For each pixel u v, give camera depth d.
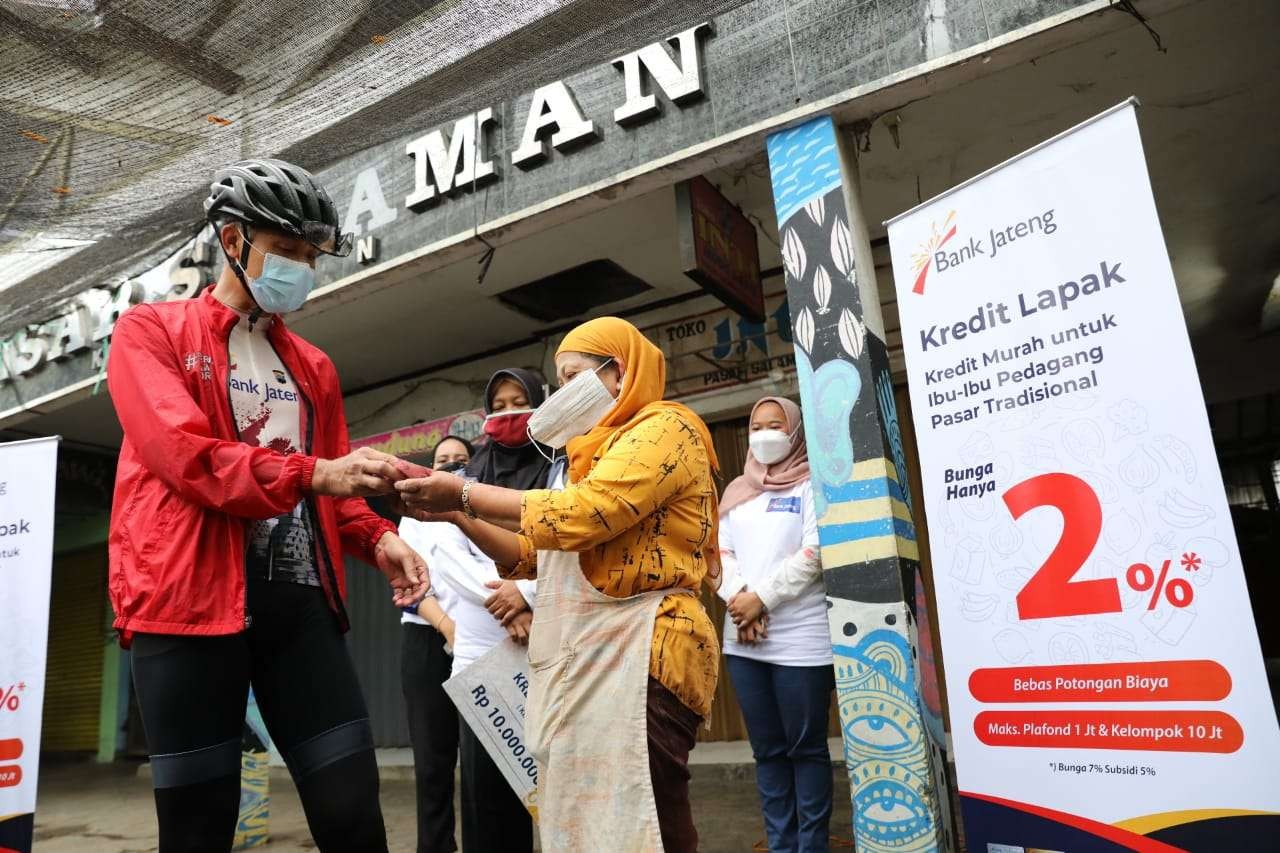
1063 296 2.12
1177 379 1.92
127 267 4.19
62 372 6.12
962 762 2.18
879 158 4.52
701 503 1.90
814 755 3.08
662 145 3.79
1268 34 3.72
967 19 3.21
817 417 3.33
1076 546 2.04
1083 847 1.95
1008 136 4.38
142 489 1.71
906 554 3.16
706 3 2.65
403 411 7.36
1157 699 1.88
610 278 5.88
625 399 1.91
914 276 2.44
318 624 1.86
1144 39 3.71
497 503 1.74
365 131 2.91
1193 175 4.98
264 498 1.60
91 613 10.65
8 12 2.19
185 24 2.29
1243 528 8.71
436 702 3.37
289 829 5.07
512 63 2.73
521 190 4.20
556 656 1.82
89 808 6.51
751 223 4.87
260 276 1.81
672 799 1.74
